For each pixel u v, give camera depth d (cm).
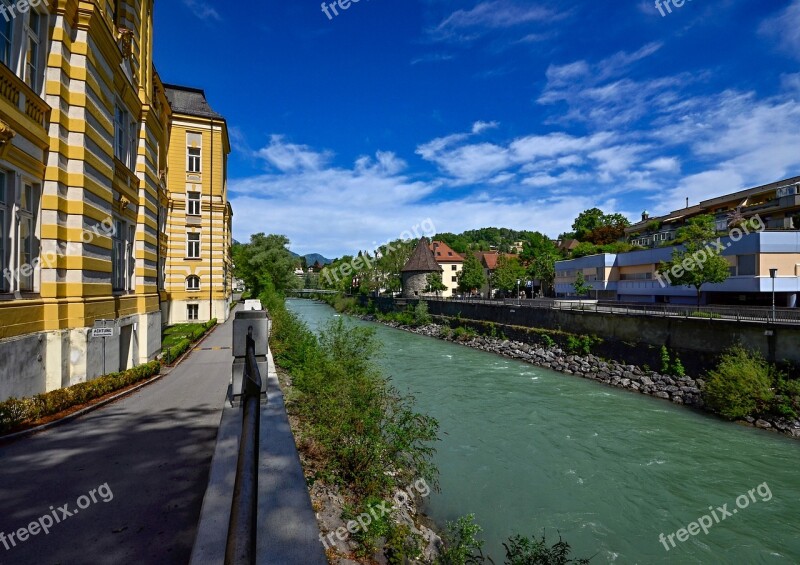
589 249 5362
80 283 966
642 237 5566
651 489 1148
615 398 2028
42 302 879
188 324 2702
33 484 524
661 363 2289
